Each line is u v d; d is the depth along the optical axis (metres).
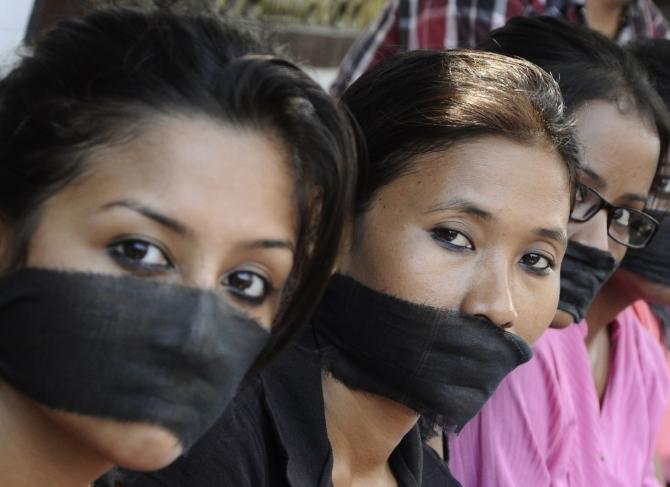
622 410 4.96
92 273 2.08
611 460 4.71
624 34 6.66
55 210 2.11
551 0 5.95
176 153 2.11
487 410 4.05
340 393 3.02
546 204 2.90
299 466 2.89
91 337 2.07
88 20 2.25
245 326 2.21
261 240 2.18
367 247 2.91
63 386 2.07
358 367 2.97
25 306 2.10
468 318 2.86
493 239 2.87
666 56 4.73
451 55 3.07
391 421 3.04
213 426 2.85
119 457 2.10
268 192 2.19
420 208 2.87
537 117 2.94
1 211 2.17
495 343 2.88
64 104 2.13
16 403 2.24
